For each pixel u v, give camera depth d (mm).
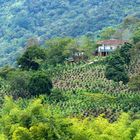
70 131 100750
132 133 107688
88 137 102750
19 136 97000
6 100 120500
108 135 105250
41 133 97750
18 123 102250
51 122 100062
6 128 104188
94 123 113125
